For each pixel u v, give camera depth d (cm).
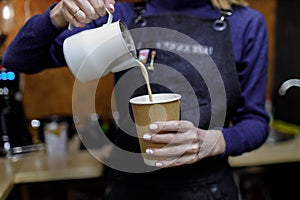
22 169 140
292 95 184
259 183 164
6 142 149
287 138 165
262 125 104
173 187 100
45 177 136
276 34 194
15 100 151
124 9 104
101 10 81
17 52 94
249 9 107
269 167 161
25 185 139
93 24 98
